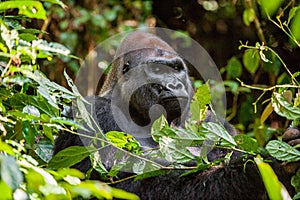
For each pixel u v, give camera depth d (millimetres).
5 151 4215
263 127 11094
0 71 6156
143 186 7906
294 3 10102
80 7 16875
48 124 5770
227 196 7469
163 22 17453
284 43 12562
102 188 4094
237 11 16359
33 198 4441
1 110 5539
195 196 7617
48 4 15562
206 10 16797
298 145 6703
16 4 5105
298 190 6844
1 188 3676
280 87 7484
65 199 4648
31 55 5074
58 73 15195
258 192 7336
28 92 7625
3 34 4988
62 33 16375
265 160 7004
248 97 14148
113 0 18141
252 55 9000
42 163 7137
